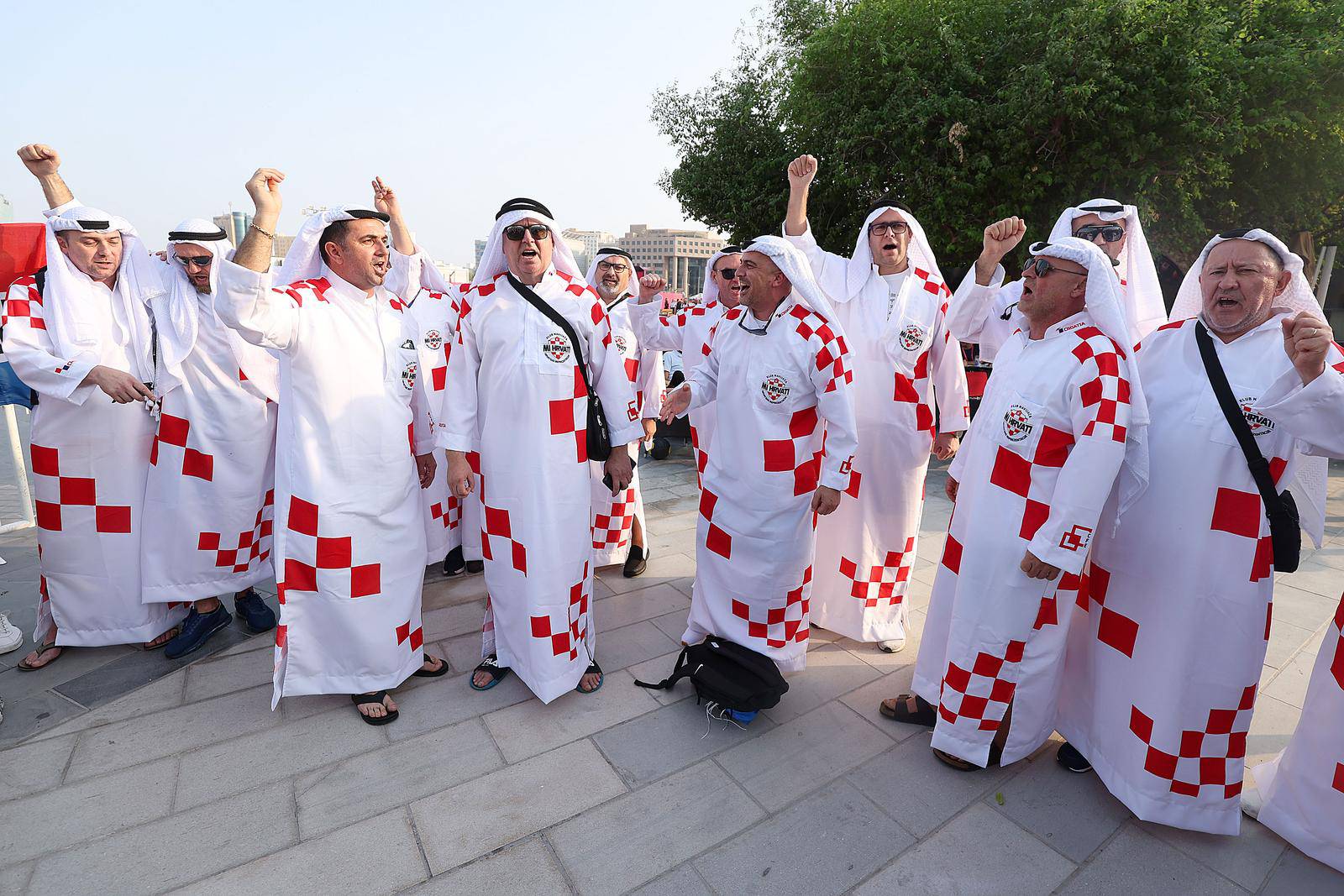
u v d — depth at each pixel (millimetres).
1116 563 2303
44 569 3111
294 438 2566
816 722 2811
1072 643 2561
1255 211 8469
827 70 8766
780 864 2074
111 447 3031
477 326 2746
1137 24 6828
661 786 2404
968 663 2400
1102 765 2385
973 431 2531
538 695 2781
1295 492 2293
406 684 3031
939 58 7855
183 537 3176
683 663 2920
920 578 4336
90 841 2098
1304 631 3635
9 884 1936
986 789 2424
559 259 2838
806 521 2830
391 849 2096
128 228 3082
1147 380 2273
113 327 3021
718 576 2967
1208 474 2074
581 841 2145
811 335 2633
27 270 3150
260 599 3568
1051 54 6883
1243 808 2336
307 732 2670
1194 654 2107
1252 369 2064
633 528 4359
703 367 3041
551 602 2752
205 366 3104
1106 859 2123
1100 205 2793
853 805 2332
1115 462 2066
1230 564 2062
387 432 2678
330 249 2566
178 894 1917
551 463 2689
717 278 4062
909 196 8164
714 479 2934
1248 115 7086
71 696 2889
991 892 1992
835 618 3471
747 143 10766
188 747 2568
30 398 3393
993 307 3164
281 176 2303
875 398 3197
